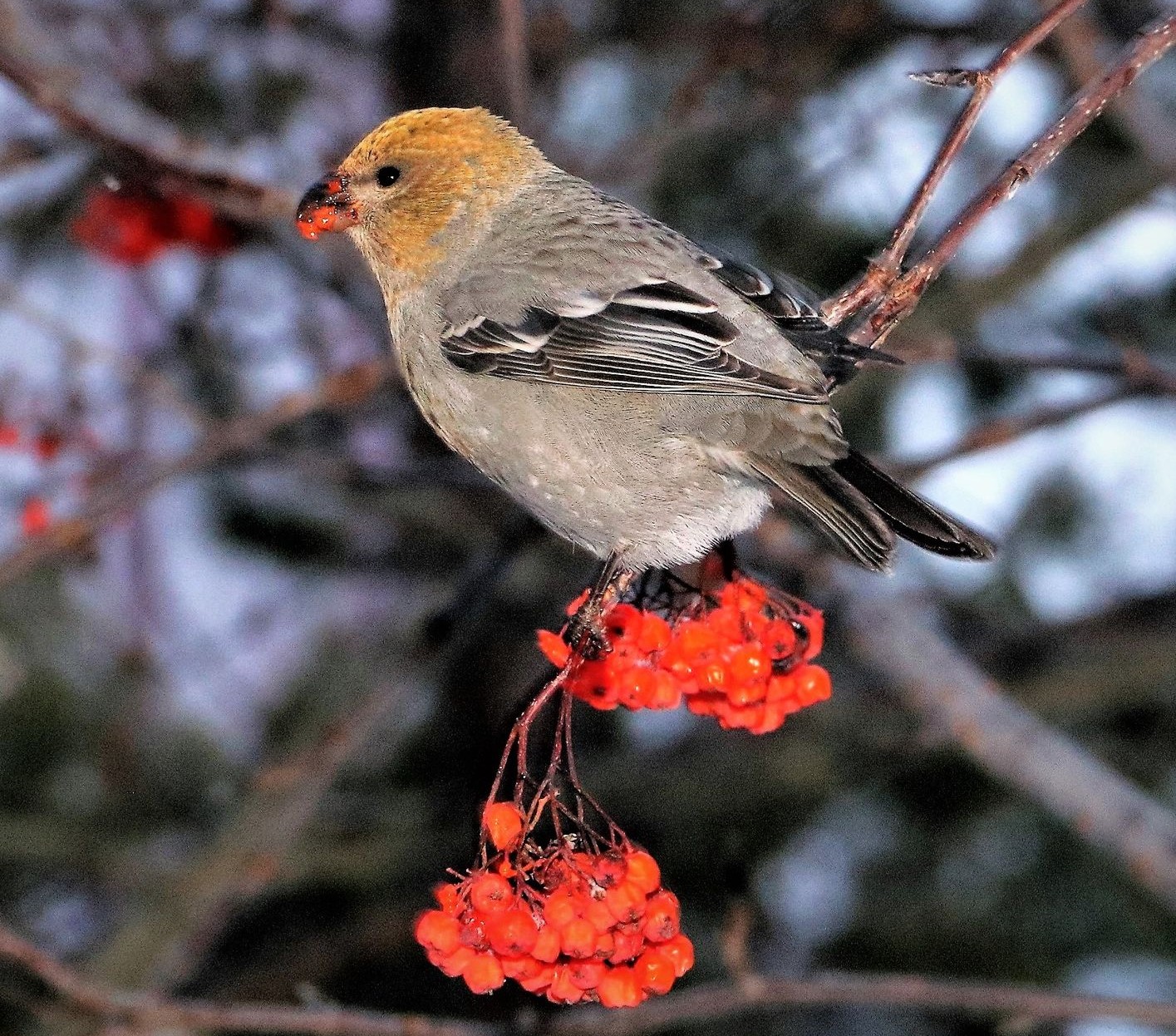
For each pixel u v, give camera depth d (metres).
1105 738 13.10
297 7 11.93
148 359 11.76
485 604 10.60
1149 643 12.12
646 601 7.17
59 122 8.55
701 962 11.77
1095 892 12.05
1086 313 13.33
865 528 6.96
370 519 13.07
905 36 11.96
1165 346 12.97
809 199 12.38
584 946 5.89
